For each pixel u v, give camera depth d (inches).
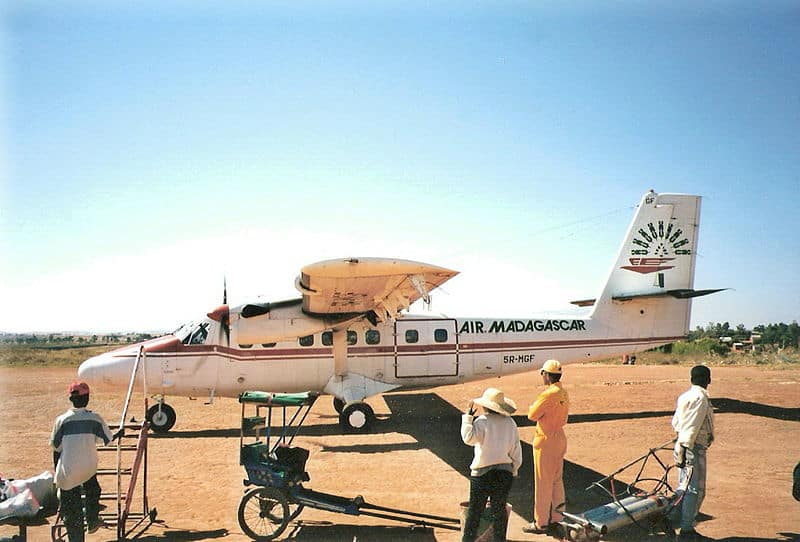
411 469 370.9
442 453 414.9
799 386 732.0
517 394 714.2
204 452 422.6
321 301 466.3
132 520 274.8
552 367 255.4
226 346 513.0
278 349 522.0
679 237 577.6
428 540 250.1
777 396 644.7
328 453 416.2
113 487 331.3
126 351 511.5
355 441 457.7
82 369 503.5
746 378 835.4
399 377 542.3
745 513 277.4
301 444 446.9
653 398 655.8
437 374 546.9
